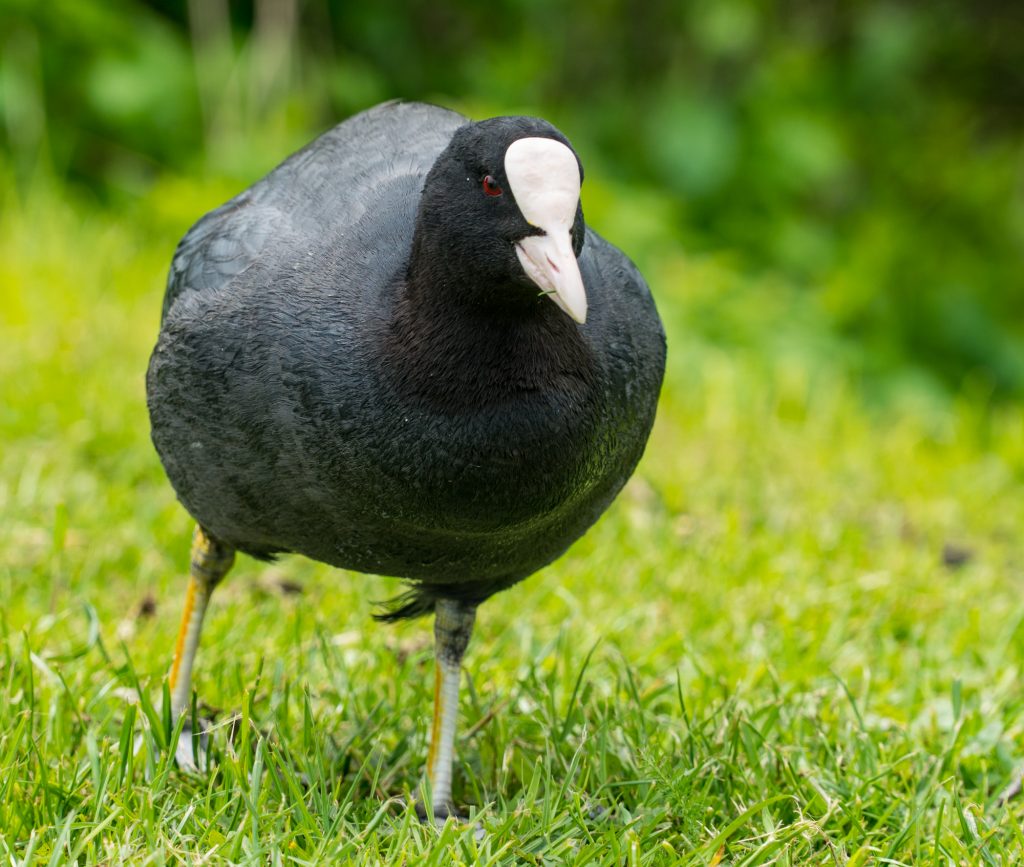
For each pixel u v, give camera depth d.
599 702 7.68
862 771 7.21
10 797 6.19
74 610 8.43
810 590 9.62
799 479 12.00
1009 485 13.12
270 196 7.00
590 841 6.39
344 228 6.48
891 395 14.90
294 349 6.10
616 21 17.22
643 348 6.71
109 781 6.39
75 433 10.63
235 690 7.62
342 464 6.05
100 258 13.62
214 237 6.88
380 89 16.78
